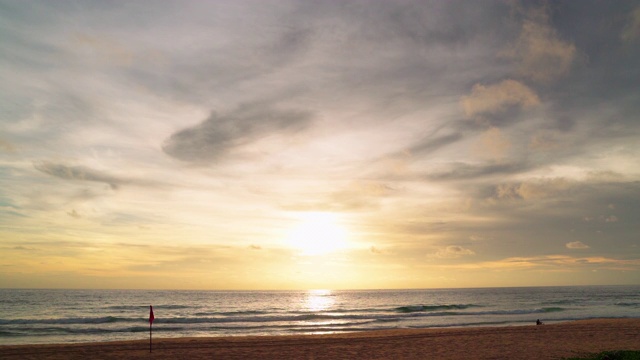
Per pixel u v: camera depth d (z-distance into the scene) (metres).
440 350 20.19
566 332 27.14
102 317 48.69
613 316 48.72
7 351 19.84
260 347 21.55
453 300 106.06
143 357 18.44
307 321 44.47
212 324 40.69
